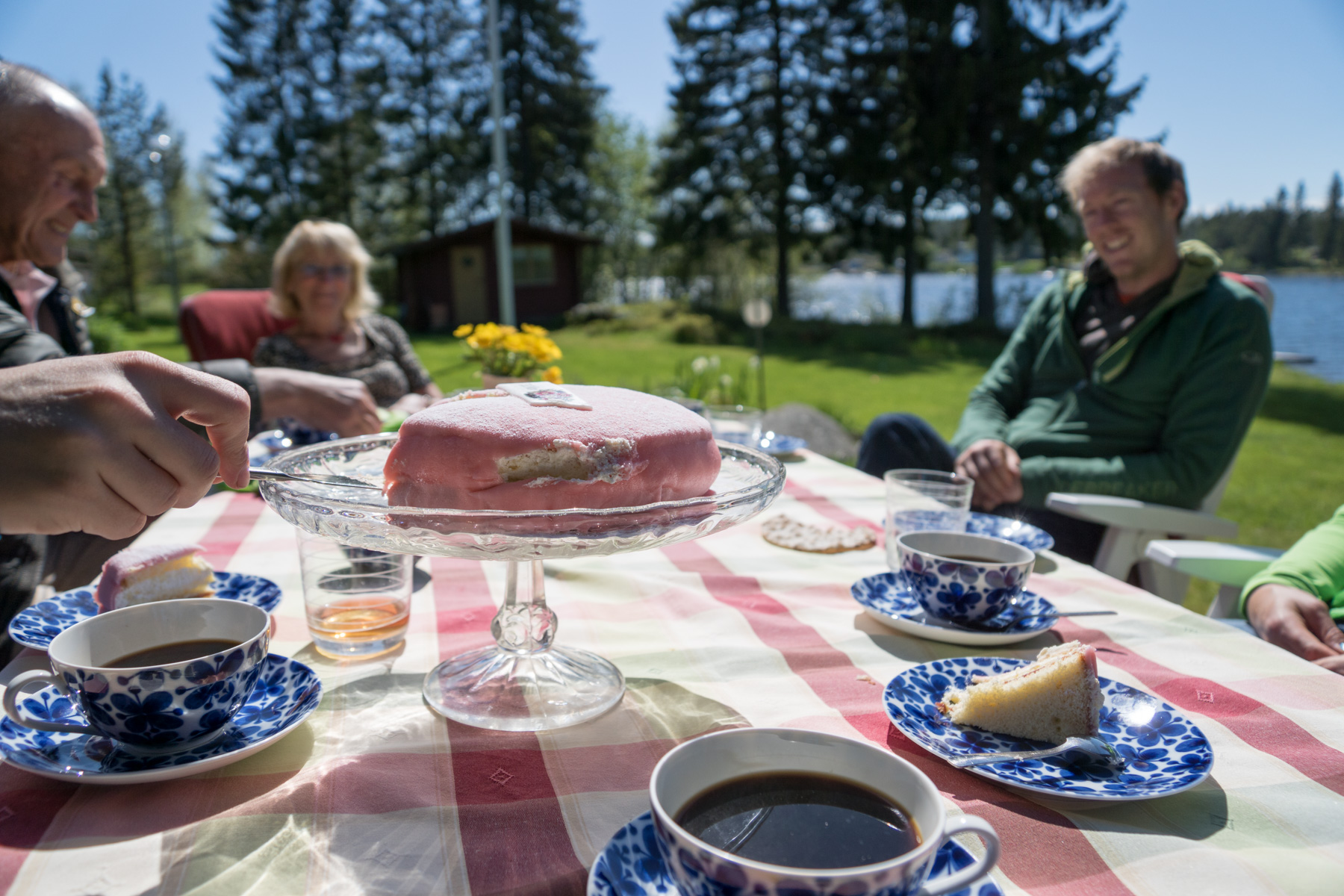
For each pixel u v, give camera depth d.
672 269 25.66
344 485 0.99
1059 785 0.71
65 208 1.98
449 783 0.74
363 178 30.97
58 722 0.75
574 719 0.85
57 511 0.65
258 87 30.62
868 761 0.58
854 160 19.86
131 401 0.66
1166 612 1.20
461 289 23.02
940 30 17.83
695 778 0.57
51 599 1.11
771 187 22.36
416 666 1.01
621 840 0.57
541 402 0.96
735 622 1.16
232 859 0.62
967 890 0.54
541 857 0.64
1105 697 0.88
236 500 1.86
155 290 37.22
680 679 0.98
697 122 23.14
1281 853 0.64
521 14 29.20
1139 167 2.39
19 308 1.94
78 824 0.66
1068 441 2.55
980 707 0.82
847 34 20.77
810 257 23.42
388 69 30.81
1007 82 17.19
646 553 1.53
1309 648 1.23
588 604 1.25
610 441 0.89
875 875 0.44
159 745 0.73
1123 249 2.45
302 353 3.38
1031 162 17.59
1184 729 0.79
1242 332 2.29
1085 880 0.61
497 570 1.44
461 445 0.88
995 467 2.19
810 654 1.04
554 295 23.88
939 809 0.51
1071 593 1.29
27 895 0.58
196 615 0.85
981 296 19.30
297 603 1.23
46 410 0.64
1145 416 2.45
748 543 1.60
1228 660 1.03
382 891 0.59
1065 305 2.75
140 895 0.58
